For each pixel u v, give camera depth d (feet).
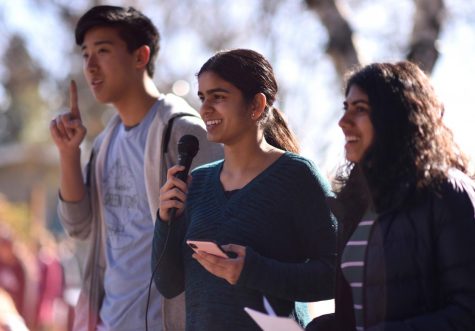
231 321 17.15
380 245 14.84
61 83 71.26
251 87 17.81
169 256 18.21
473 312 14.28
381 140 14.96
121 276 21.54
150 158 21.47
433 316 14.35
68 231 23.38
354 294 15.33
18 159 104.78
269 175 17.57
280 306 17.39
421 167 14.76
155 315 20.97
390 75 15.17
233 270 16.35
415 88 15.15
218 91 17.72
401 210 14.78
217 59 17.92
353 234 15.44
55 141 23.04
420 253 14.56
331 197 16.16
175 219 18.19
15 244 39.83
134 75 22.62
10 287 38.50
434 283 14.60
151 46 22.97
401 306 14.60
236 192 17.66
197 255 16.57
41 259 45.24
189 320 17.78
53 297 45.29
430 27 37.93
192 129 21.24
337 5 40.24
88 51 22.80
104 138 23.02
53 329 45.29
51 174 104.83
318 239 17.30
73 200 22.98
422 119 14.96
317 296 17.06
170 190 17.94
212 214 17.66
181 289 18.75
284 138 18.85
